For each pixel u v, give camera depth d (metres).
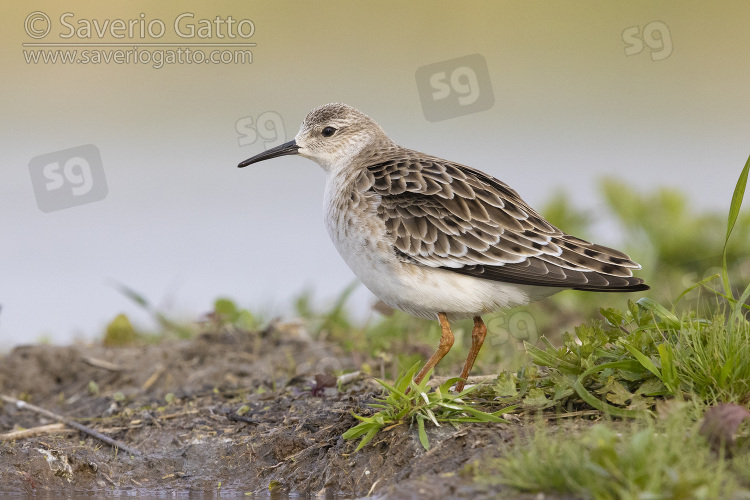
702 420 8.58
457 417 9.80
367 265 11.32
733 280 16.19
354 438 10.19
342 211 11.46
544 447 8.27
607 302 16.72
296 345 15.68
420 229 11.02
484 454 8.96
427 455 9.28
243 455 11.22
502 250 10.88
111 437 12.16
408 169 11.59
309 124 13.40
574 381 9.80
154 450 11.64
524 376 10.31
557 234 11.07
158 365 15.02
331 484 9.90
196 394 13.59
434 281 11.00
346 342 15.64
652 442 7.86
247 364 14.94
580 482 7.74
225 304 16.67
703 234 17.78
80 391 14.54
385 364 14.02
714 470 7.86
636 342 9.77
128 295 17.94
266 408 12.34
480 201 11.20
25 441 11.88
